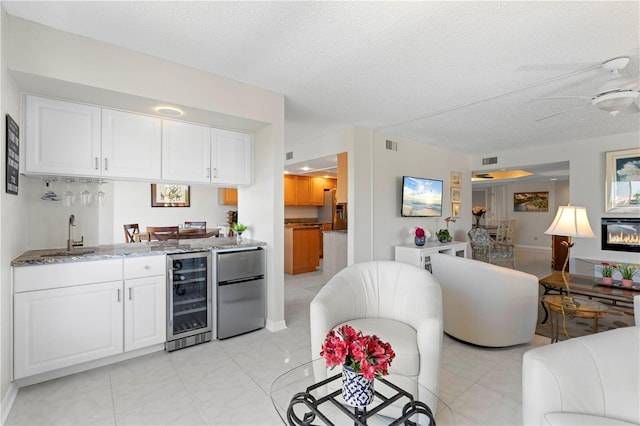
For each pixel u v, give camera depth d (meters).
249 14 1.93
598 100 2.39
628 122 4.03
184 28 2.08
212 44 2.28
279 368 2.41
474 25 2.01
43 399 1.98
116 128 2.64
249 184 3.47
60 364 2.18
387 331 2.00
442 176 5.93
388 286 2.39
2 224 1.84
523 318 2.73
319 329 1.93
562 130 4.48
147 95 2.42
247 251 3.12
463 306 2.82
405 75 2.77
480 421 1.81
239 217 3.81
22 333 2.04
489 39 2.18
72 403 1.95
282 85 3.00
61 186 2.76
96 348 2.33
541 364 1.23
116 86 2.29
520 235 10.38
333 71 2.71
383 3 1.81
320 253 7.83
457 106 3.55
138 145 2.75
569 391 1.21
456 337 2.91
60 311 2.19
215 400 1.99
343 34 2.14
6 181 1.90
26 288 2.06
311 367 1.79
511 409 1.92
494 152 6.20
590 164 4.95
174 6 1.85
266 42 2.25
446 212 6.04
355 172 4.45
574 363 1.25
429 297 2.00
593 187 4.91
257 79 2.87
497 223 9.96
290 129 4.64
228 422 1.79
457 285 2.87
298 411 1.38
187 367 2.42
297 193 7.73
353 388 1.24
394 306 2.32
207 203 6.46
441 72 2.70
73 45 2.13
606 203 4.73
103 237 3.15
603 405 1.23
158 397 2.02
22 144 2.23
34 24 2.01
